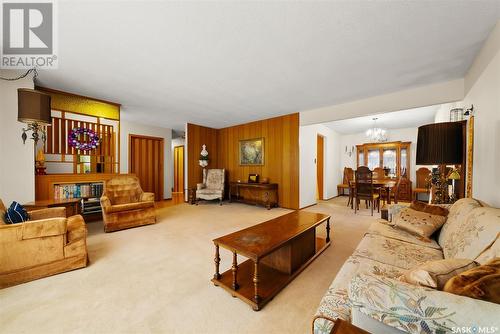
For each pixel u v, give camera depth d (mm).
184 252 2480
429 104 3170
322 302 1071
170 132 6812
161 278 1907
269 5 1590
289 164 5113
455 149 1874
